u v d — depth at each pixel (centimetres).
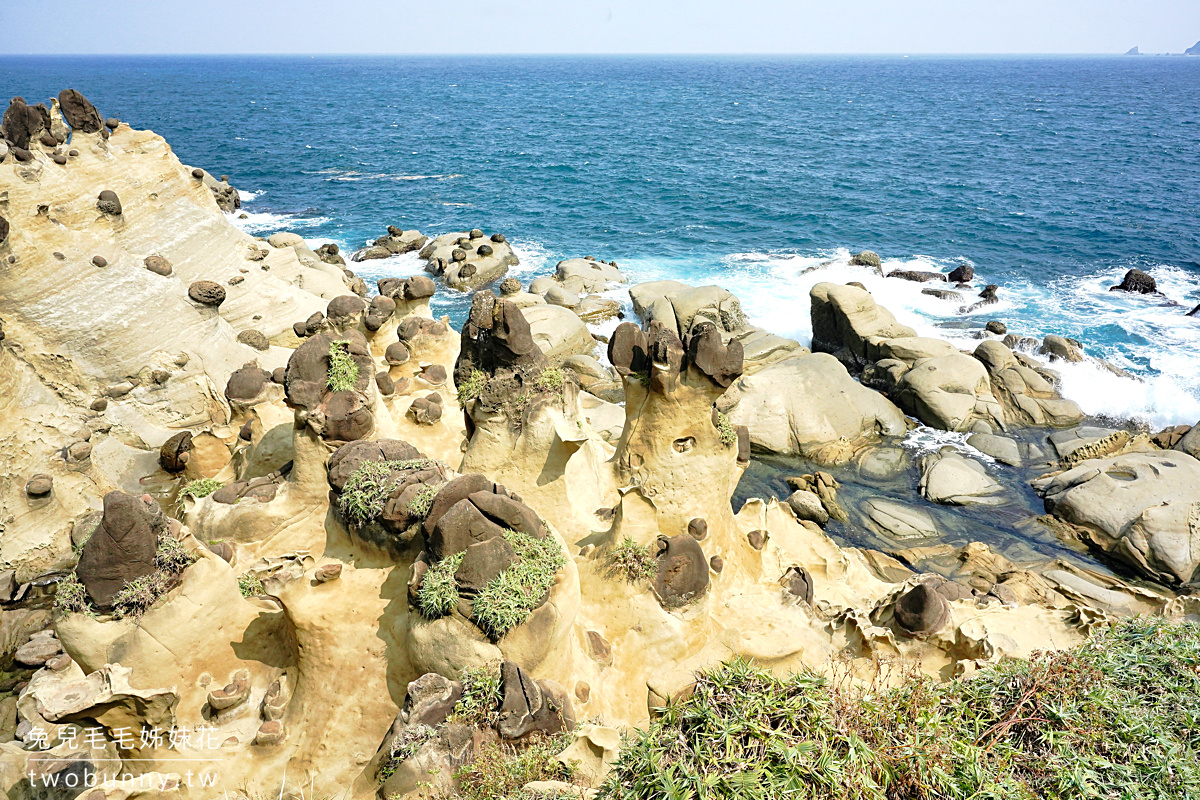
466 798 776
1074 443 2458
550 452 1237
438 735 828
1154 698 692
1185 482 2088
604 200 6406
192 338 1980
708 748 599
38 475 1611
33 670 1403
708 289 3297
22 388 1677
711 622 1202
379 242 4562
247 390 1445
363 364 1243
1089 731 644
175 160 2291
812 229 5469
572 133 10681
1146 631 765
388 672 1000
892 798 597
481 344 1232
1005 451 2466
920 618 1154
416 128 11238
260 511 1218
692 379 1191
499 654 905
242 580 1090
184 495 1380
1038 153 8638
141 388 1892
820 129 11062
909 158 8400
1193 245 4912
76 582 952
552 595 940
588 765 821
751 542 1388
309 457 1212
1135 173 7344
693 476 1248
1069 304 3850
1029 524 2148
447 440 1471
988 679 708
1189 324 3566
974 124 11581
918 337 2945
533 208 6131
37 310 1767
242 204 6112
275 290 2502
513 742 836
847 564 1561
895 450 2502
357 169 7706
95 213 1989
